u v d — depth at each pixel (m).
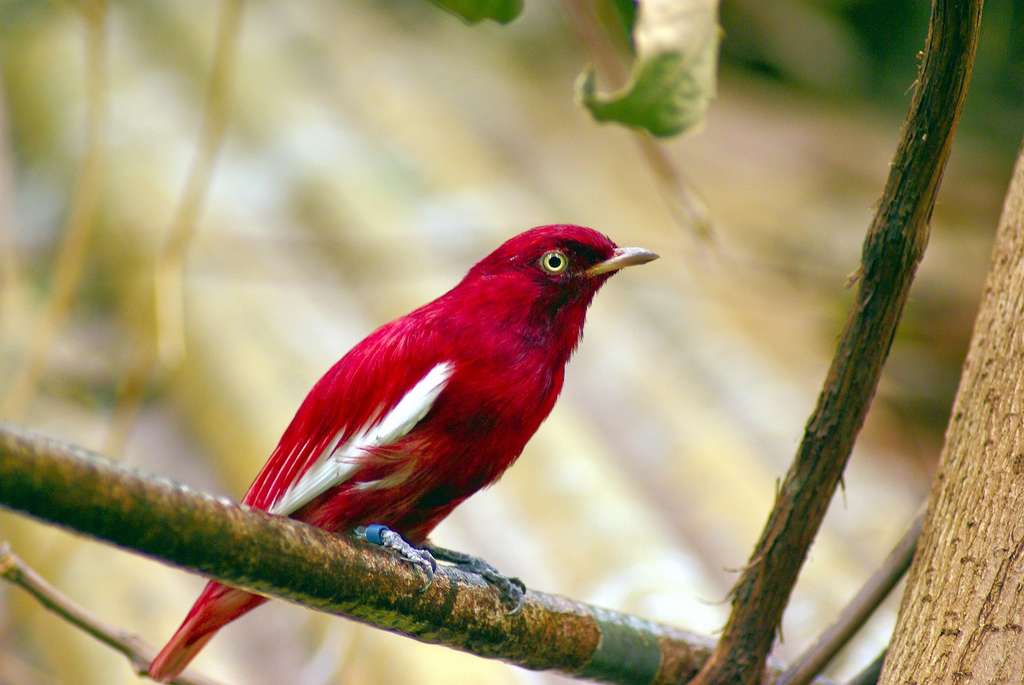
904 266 6.10
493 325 7.19
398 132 15.44
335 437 7.16
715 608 10.33
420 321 7.30
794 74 18.41
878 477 12.72
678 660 7.13
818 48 18.09
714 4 6.75
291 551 5.33
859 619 6.72
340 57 16.62
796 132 17.59
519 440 7.25
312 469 7.16
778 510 6.62
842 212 16.25
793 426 12.59
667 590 10.42
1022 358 5.89
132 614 10.49
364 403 7.11
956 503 5.91
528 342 7.26
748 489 11.68
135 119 14.96
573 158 16.02
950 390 14.27
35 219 14.16
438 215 14.31
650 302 14.14
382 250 13.77
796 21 17.91
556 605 6.77
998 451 5.82
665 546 10.97
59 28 16.53
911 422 13.84
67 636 10.36
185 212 10.58
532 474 11.63
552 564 10.84
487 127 16.27
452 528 11.10
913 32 17.75
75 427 12.18
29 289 13.47
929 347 14.75
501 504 11.37
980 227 16.12
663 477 11.91
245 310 12.88
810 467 6.51
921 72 5.80
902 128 5.94
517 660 6.71
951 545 5.84
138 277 13.15
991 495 5.77
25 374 10.77
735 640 6.81
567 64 17.98
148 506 4.68
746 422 12.63
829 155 17.30
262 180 14.47
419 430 6.96
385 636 9.92
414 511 7.26
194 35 16.31
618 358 13.28
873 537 11.73
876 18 17.91
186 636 7.08
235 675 9.97
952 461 6.06
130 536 4.68
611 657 6.93
